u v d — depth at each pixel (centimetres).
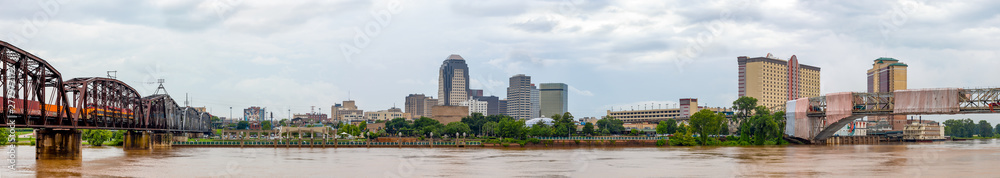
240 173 12781
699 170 13212
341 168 14012
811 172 12744
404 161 16200
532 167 14212
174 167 14000
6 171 12400
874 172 12725
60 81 12612
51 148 14400
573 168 13888
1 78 10450
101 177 11775
